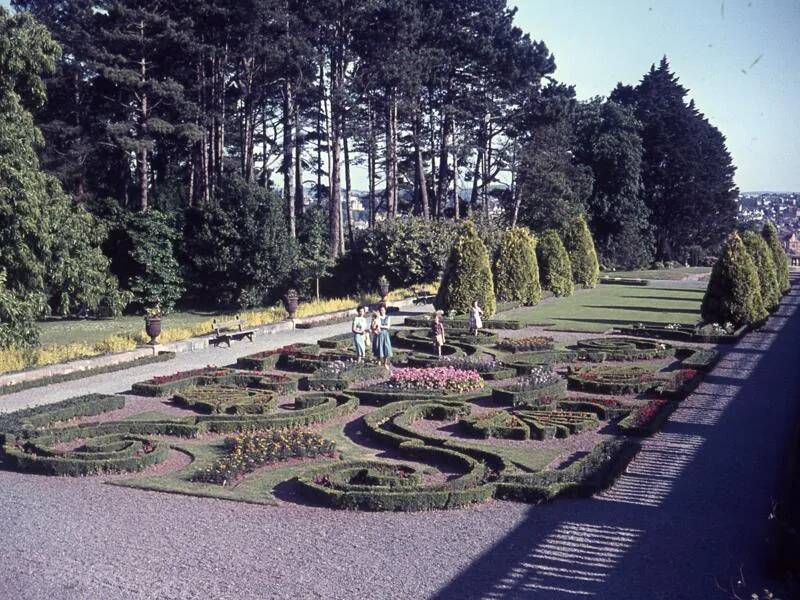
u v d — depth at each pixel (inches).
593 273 2084.2
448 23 2332.7
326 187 2647.6
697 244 3435.0
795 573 358.9
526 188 2527.1
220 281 1835.6
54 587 364.2
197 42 1851.6
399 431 642.8
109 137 1914.4
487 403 753.0
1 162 986.1
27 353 984.3
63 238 1109.7
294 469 557.3
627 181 2864.2
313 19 1959.9
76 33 1777.8
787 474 489.1
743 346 1091.3
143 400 794.8
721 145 3767.2
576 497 484.4
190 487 514.0
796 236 4133.9
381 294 1622.8
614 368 902.4
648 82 3718.0
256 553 403.5
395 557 396.8
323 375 859.4
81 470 546.9
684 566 379.6
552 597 348.8
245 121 2251.5
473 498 475.2
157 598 351.9
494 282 1632.6
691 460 559.2
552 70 2497.5
